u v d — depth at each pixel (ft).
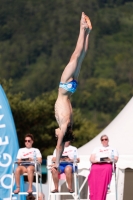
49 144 313.12
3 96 150.41
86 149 160.04
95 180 131.03
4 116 149.07
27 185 156.97
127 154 151.12
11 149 147.43
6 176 145.69
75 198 128.26
